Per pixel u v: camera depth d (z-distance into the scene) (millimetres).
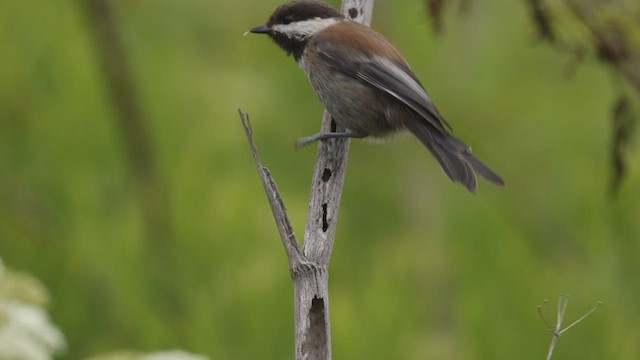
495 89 11094
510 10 11133
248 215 10562
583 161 11117
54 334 7711
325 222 6664
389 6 11211
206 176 10695
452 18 10938
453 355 10297
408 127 8383
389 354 10352
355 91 8398
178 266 10461
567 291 10781
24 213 10695
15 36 11008
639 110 9867
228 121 10922
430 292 10633
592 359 10695
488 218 10922
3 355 7352
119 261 10492
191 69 11078
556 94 11211
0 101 10891
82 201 10672
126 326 10430
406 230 11047
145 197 10633
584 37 8758
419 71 11109
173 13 11203
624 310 10805
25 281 7652
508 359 10547
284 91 11211
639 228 10930
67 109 10898
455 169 7980
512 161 11016
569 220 10984
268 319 10391
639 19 8492
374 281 10633
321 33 8539
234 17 11250
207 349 10195
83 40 10930
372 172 11461
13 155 10820
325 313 6027
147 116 10828
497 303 10703
